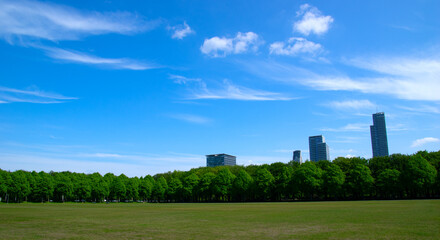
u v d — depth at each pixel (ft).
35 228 97.86
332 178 374.43
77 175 517.55
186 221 118.62
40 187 438.81
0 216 149.79
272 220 116.88
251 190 422.00
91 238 75.82
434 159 365.61
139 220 125.49
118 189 487.61
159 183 519.19
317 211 160.35
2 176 412.16
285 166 435.53
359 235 73.26
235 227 95.86
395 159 401.70
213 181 444.55
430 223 92.17
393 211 142.41
